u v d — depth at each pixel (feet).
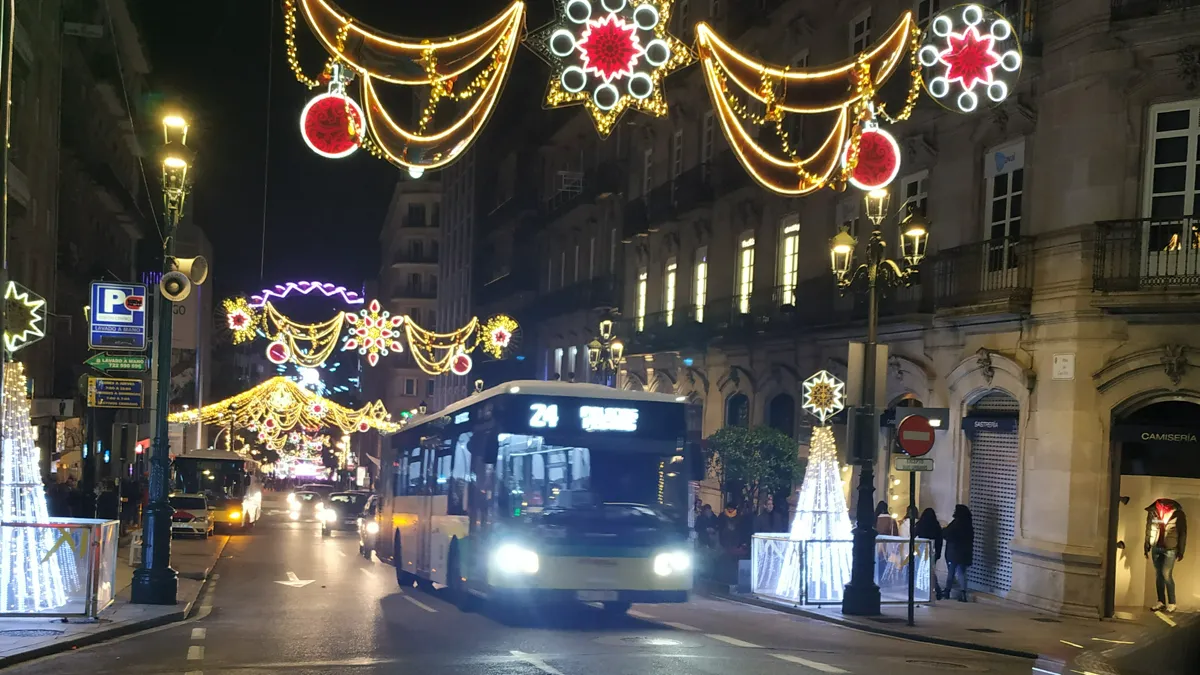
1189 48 60.18
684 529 52.80
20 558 47.19
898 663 41.27
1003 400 71.00
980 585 71.61
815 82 53.26
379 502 88.74
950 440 74.38
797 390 95.66
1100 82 63.05
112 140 164.86
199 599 62.69
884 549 64.64
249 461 156.87
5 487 51.29
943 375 75.66
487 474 53.21
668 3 41.01
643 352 126.31
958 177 74.43
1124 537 62.95
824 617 58.34
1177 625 19.45
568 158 169.27
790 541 64.23
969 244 71.46
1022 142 69.21
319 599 62.95
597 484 52.49
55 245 124.88
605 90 40.78
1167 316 61.16
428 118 44.09
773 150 97.66
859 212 87.15
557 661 38.81
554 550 50.78
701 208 114.52
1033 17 67.26
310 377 238.07
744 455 81.97
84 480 111.86
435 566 63.87
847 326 86.02
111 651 41.27
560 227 168.04
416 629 48.88
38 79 117.39
